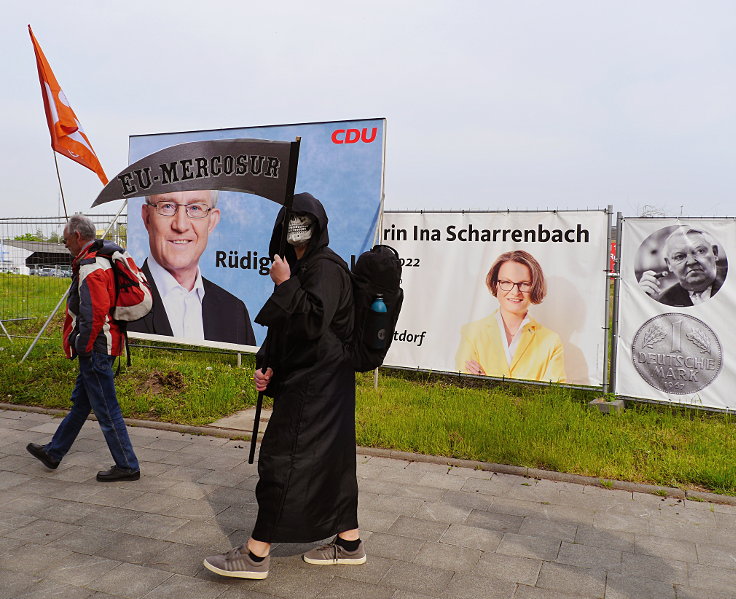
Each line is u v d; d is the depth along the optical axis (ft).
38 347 32.32
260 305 28.22
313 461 11.05
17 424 21.62
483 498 15.52
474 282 26.05
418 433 19.61
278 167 11.00
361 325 11.50
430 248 26.63
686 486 16.28
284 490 10.96
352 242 25.59
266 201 28.02
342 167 25.71
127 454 16.40
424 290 26.76
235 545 12.87
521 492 15.94
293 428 11.03
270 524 11.02
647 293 23.25
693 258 22.54
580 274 24.40
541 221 24.90
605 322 23.97
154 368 27.50
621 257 23.62
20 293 38.40
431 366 26.78
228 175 11.41
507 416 21.39
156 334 30.07
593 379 24.35
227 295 28.76
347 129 25.63
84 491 15.71
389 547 12.85
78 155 28.86
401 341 27.17
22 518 14.08
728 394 22.21
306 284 10.89
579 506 15.10
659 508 15.02
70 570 11.78
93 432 20.71
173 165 11.89
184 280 29.45
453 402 23.35
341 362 11.34
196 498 15.35
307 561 12.03
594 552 12.71
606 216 23.94
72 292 16.48
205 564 11.42
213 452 18.90
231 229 28.55
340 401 11.36
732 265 22.04
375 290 11.47
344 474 11.53
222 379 25.98
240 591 11.09
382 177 25.21
